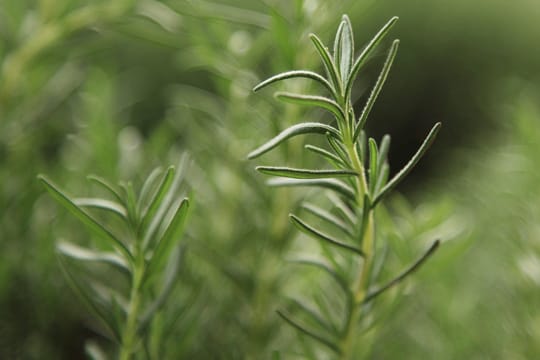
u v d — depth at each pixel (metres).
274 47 0.40
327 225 0.42
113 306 0.32
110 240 0.30
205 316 0.38
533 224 0.41
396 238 0.36
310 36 0.26
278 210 0.38
